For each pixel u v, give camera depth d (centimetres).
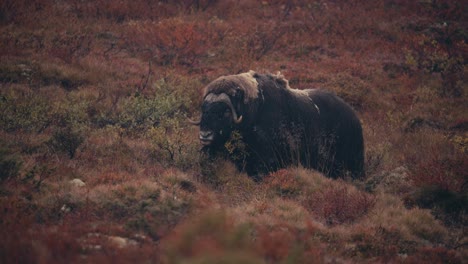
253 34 7769
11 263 2347
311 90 4766
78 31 7169
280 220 3281
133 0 8388
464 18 8981
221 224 2641
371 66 7350
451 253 3136
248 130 4231
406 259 3022
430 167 4338
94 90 5609
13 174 3266
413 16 8906
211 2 8794
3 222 2752
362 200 3675
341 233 3266
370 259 3052
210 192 3675
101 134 4475
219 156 4228
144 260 2472
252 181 4053
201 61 7038
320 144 4572
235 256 2288
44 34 6856
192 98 5778
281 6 9044
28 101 4769
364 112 6350
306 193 3825
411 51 7631
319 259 2786
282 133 4319
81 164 3791
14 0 7325
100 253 2538
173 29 7406
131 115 4906
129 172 3744
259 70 6794
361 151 4853
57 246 2494
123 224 2980
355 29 8275
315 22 8450
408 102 6525
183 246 2425
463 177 4191
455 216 3703
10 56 5944
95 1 8219
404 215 3534
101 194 3184
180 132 4453
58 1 8106
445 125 6069
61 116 4581
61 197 3114
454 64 7388
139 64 6569
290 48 7619
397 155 5162
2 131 4156
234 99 4125
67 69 5881
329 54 7631
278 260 2570
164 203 3200
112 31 7444
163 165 4041
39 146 3997
